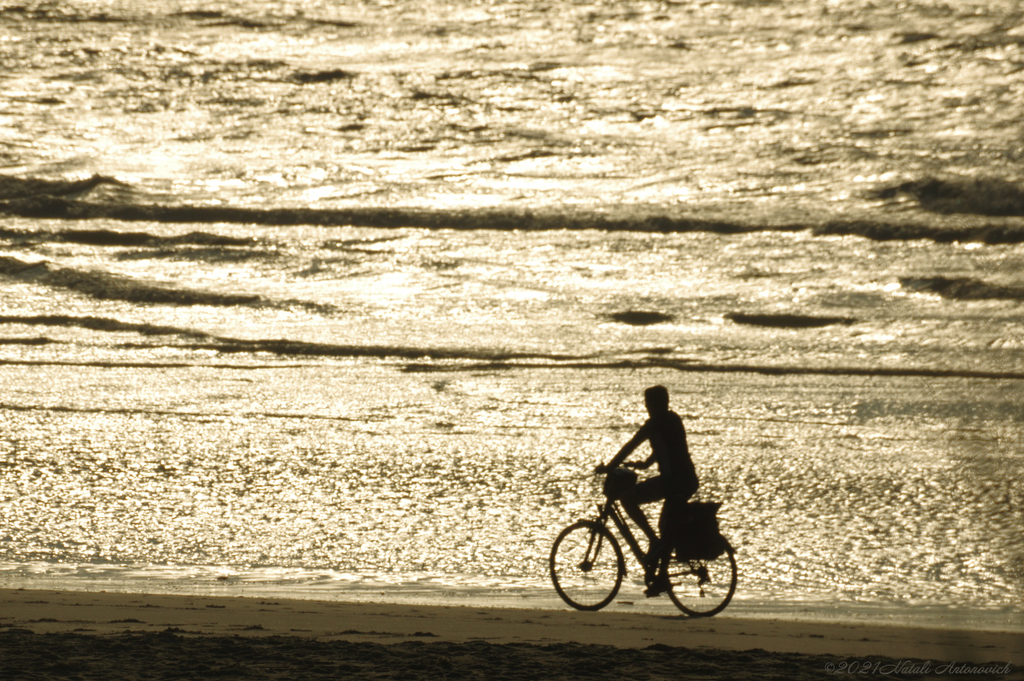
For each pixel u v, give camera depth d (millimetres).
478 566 36562
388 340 90938
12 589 30594
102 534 40531
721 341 91250
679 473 29172
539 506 45938
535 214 134500
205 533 40906
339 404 70375
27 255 114312
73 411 67000
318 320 97375
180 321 96188
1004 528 42312
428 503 46344
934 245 122938
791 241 125250
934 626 28688
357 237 125875
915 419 66312
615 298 105125
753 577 35344
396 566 36469
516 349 88375
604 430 63344
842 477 51469
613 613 29203
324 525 42469
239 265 114812
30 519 42625
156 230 125375
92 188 138500
